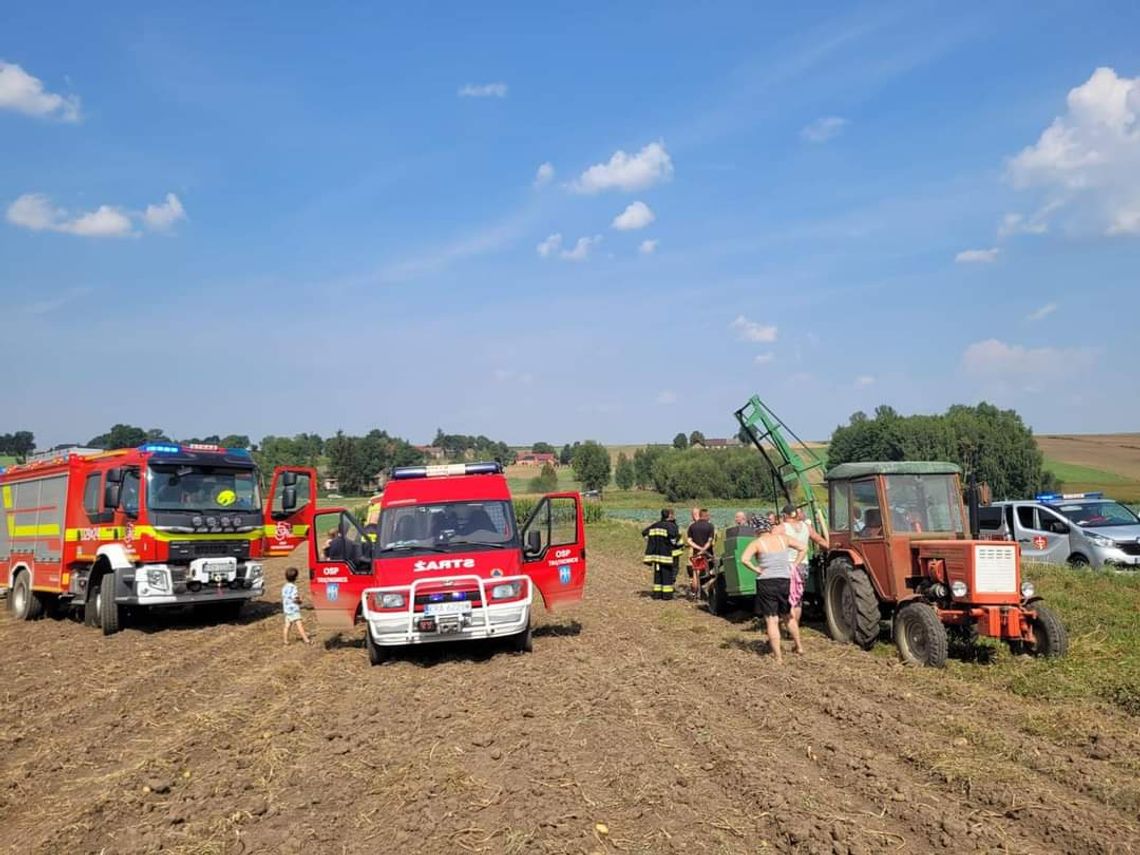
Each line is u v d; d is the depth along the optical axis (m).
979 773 6.03
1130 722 7.36
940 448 50.59
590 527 42.47
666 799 5.82
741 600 14.49
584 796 5.96
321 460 93.69
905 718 7.55
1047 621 9.56
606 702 8.52
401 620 10.88
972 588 9.57
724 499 73.75
